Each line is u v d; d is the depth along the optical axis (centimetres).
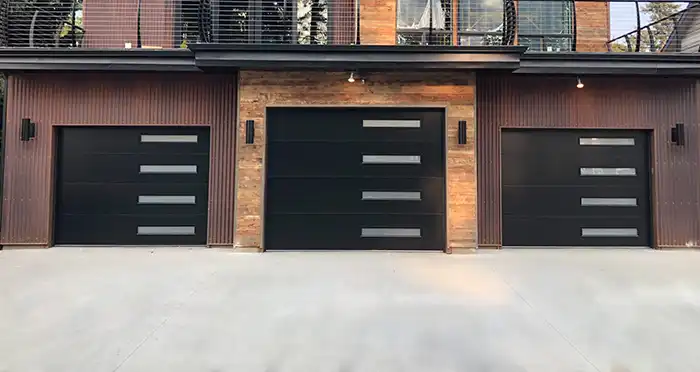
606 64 686
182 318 369
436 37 753
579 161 745
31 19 744
